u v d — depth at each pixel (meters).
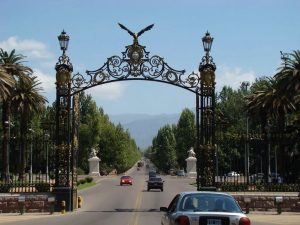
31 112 60.09
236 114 108.12
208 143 31.05
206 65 31.16
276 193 31.97
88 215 29.72
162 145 176.00
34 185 32.75
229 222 13.77
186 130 142.12
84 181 83.00
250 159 74.50
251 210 31.05
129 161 191.25
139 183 93.12
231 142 32.72
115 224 24.41
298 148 57.97
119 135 142.38
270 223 25.33
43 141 33.78
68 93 31.38
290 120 63.09
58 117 31.38
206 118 31.12
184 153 141.62
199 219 13.80
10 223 25.06
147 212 32.28
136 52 31.17
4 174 39.75
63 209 30.86
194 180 104.06
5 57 57.81
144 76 31.19
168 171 172.12
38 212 30.91
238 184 32.44
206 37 31.22
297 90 50.34
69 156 31.31
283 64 51.56
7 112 48.19
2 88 46.47
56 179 31.33
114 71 31.27
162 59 31.28
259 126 69.44
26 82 57.09
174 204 15.38
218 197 14.79
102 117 144.38
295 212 30.95
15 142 35.34
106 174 138.12
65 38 31.44
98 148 130.12
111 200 45.97
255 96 61.12
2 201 30.91
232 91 116.06
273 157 73.12
